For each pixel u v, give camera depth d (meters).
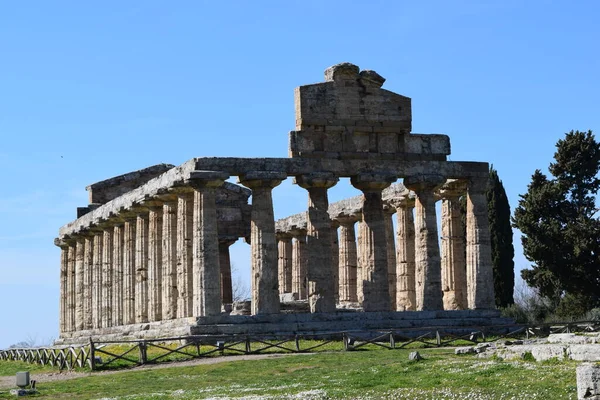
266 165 77.88
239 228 109.06
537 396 40.31
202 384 52.06
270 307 77.19
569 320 103.50
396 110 81.94
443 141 83.19
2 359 92.31
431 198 82.31
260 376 54.03
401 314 78.94
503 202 108.56
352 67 80.69
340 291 99.88
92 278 104.44
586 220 100.88
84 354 70.50
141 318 89.44
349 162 80.12
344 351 65.25
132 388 52.28
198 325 73.94
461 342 70.44
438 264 82.06
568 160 106.19
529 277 105.31
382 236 80.94
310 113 79.56
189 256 80.25
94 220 100.19
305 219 103.88
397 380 47.44
